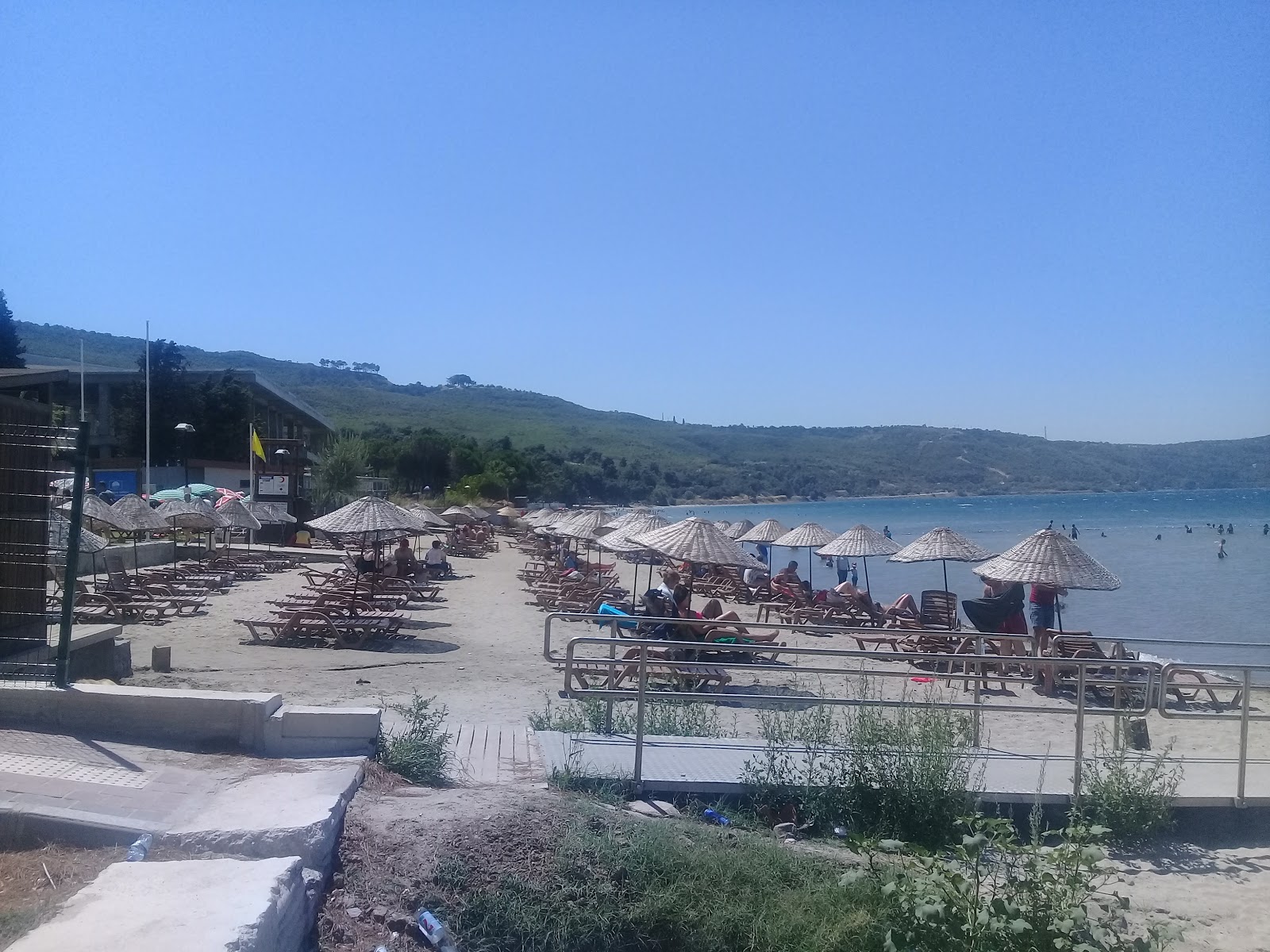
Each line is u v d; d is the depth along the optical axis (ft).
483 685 38.68
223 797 18.40
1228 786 26.73
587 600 68.39
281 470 124.47
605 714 30.04
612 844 18.88
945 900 16.22
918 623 57.67
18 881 14.65
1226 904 21.42
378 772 21.47
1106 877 19.75
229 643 47.16
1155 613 76.28
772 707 34.19
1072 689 43.24
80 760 19.57
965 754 25.49
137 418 150.00
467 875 17.56
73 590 22.27
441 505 229.86
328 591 57.98
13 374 32.45
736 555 46.57
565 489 334.65
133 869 14.66
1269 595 89.45
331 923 15.62
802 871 19.36
